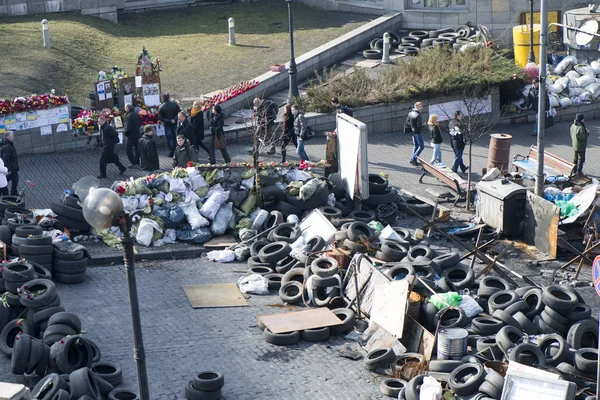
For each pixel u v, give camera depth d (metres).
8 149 26.38
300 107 34.81
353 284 21.56
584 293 22.78
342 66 40.22
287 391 18.17
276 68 37.75
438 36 42.38
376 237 24.12
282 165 26.81
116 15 44.91
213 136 29.66
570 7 43.12
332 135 28.05
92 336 19.83
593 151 33.84
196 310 21.56
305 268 22.44
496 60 37.53
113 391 17.00
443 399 17.33
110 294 22.14
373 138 34.59
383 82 35.66
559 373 17.98
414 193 28.83
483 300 21.25
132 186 25.38
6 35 39.84
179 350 19.53
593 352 18.28
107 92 32.62
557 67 39.00
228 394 17.94
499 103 36.34
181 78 38.09
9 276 19.89
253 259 23.84
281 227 24.97
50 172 29.45
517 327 19.80
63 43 39.97
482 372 17.69
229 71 38.81
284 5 47.91
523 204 25.59
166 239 25.22
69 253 22.34
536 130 35.19
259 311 21.62
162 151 32.09
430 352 19.19
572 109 37.44
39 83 35.66
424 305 20.22
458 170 31.14
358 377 18.83
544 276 23.66
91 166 30.25
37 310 19.39
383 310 20.31
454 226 26.36
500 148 29.44
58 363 17.56
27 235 22.41
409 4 44.78
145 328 20.47
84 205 13.57
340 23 44.69
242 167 26.41
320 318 20.75
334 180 27.52
